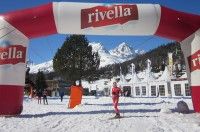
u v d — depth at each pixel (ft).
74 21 48.49
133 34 51.29
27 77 120.37
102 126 35.73
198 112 49.37
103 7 48.88
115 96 45.32
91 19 48.39
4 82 46.50
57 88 229.45
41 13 47.88
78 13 48.24
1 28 47.57
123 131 31.68
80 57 132.26
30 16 47.75
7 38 47.39
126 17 48.65
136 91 170.60
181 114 47.19
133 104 77.00
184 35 50.60
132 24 49.08
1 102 46.62
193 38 49.98
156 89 156.66
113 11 48.55
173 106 66.69
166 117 43.98
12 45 47.44
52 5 48.60
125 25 49.06
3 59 46.75
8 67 46.75
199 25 50.08
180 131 30.22
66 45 132.67
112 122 39.58
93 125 36.70
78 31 50.01
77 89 71.67
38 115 50.60
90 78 135.33
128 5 49.32
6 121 40.88
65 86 221.87
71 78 132.87
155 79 161.68
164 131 31.07
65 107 73.26
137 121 40.14
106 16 48.44
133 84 172.55
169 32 50.60
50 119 43.93
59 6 48.44
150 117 44.62
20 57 47.98
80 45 132.46
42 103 96.17
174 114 47.57
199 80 48.60
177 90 144.46
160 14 49.19
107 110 58.95
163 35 51.55
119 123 38.42
